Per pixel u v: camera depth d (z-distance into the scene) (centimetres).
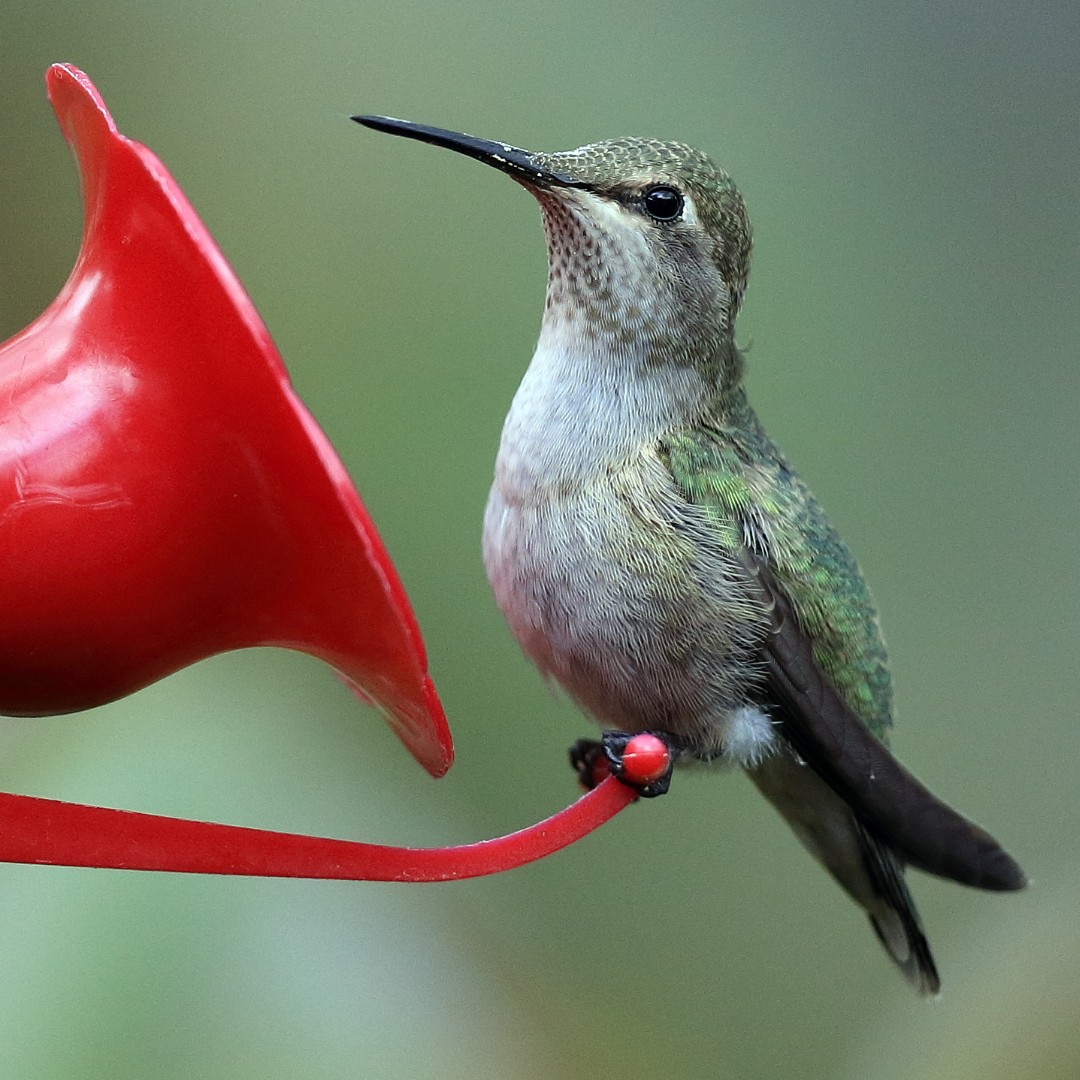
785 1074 994
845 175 1225
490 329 1020
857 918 1048
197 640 422
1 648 397
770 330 1186
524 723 960
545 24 1107
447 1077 615
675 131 1152
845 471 1185
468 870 427
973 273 1229
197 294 378
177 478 394
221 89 1028
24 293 955
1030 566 1175
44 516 389
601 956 1015
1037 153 1256
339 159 1040
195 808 639
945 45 1267
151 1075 558
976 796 1155
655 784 650
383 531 971
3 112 970
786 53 1217
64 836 382
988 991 805
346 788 717
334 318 1007
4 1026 550
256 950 594
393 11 1062
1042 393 1198
